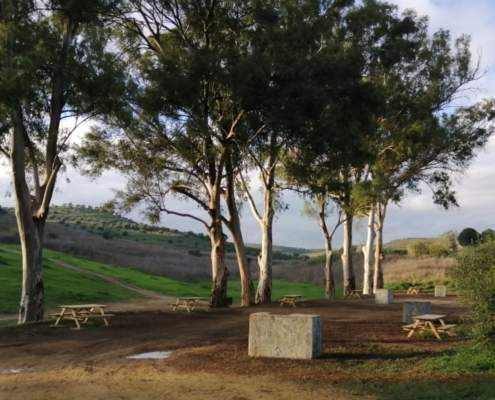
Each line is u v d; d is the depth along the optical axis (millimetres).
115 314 23203
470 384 9711
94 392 10250
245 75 21828
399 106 36531
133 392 10164
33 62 18719
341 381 10570
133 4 26312
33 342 16734
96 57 20125
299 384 10438
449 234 62719
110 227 126438
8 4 19516
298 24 23781
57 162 21953
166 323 20844
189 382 10891
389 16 33812
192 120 24500
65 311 21547
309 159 27188
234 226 29438
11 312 31812
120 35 27312
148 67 23547
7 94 18062
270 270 30938
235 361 12734
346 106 25297
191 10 25984
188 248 106875
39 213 21797
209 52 22609
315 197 34781
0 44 18484
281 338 12891
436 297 38531
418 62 37906
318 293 52594
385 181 36125
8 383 11336
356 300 33062
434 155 39750
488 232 13359
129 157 26750
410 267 58188
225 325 20031
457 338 15047
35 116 20953
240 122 24859
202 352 14094
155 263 79312
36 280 21484
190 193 28453
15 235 85125
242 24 25297
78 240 87875
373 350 13609
